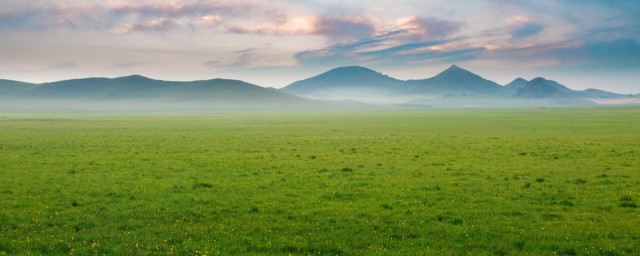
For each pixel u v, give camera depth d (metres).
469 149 48.50
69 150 47.72
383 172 32.22
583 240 16.25
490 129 87.31
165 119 157.50
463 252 15.15
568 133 73.81
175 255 14.83
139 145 54.16
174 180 28.70
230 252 15.16
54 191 24.94
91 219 19.17
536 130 82.81
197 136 70.44
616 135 68.06
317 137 68.00
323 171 32.97
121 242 16.16
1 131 82.62
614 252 14.94
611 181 27.73
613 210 20.47
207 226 18.23
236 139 64.19
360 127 98.56
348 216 19.69
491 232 17.25
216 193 24.56
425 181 28.27
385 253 14.97
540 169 33.19
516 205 21.48
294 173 31.89
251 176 30.58
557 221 18.67
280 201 22.69
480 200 22.75
